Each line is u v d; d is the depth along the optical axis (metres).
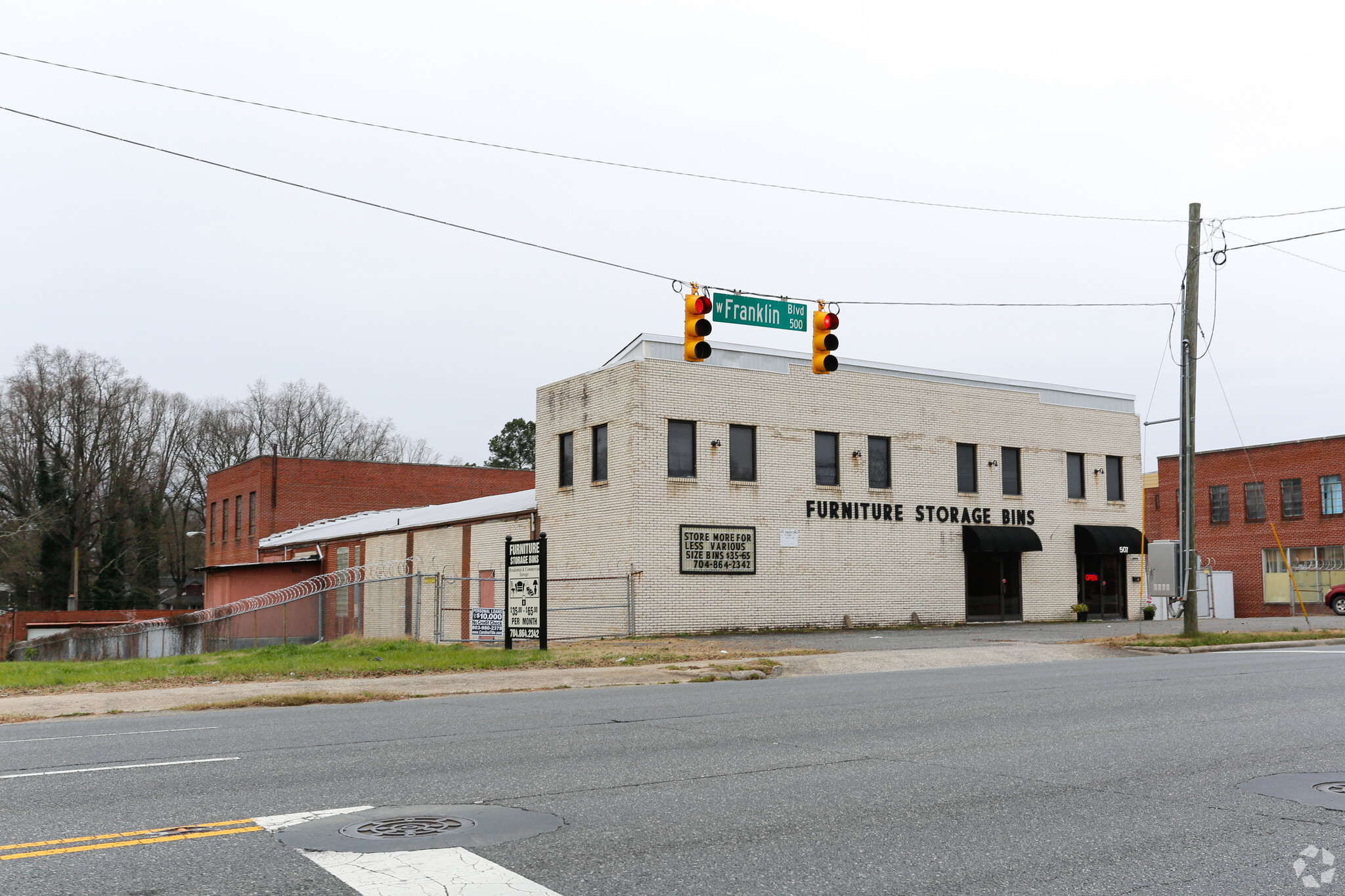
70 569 71.44
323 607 44.03
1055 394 36.44
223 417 83.31
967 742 9.68
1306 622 32.97
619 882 5.20
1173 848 5.89
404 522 40.88
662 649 23.06
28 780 7.99
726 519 29.25
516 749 9.45
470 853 5.71
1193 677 15.78
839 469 31.30
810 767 8.42
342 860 5.57
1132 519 36.78
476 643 28.56
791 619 29.91
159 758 9.09
